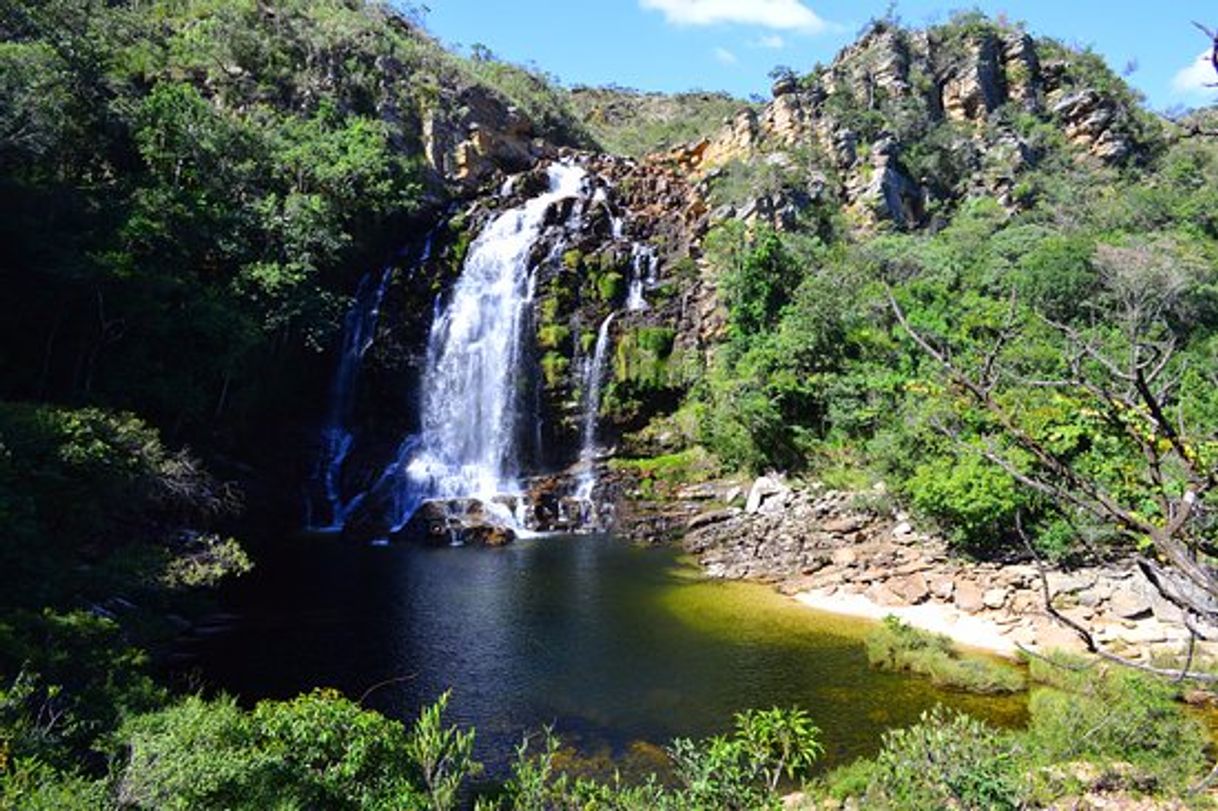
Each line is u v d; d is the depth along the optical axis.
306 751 9.93
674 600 22.78
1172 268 34.91
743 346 37.12
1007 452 22.94
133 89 34.62
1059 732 13.01
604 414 37.16
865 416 32.06
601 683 17.00
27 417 16.73
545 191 46.72
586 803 9.34
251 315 28.98
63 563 15.52
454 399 37.62
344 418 37.28
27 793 7.71
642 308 39.47
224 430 31.39
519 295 38.59
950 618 20.70
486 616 21.27
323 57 44.06
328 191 36.09
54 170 28.03
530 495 33.72
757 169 46.59
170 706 11.70
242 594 22.56
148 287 24.31
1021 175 50.72
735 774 8.93
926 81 54.72
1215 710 14.90
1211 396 21.70
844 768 12.72
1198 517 5.02
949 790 9.85
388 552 28.38
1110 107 55.31
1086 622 19.53
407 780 9.83
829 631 20.20
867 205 47.50
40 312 24.92
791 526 28.16
